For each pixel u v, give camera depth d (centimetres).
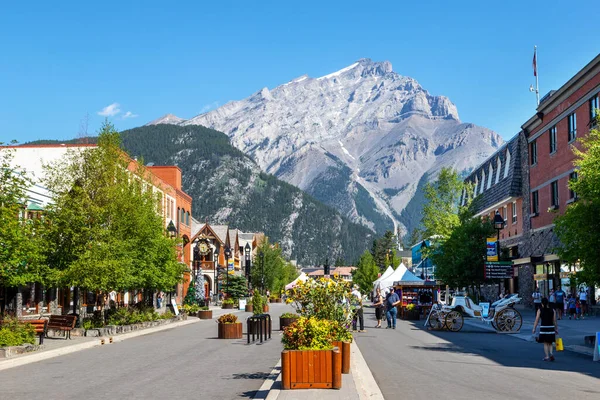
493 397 1270
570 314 4047
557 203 4675
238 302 7169
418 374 1617
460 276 4847
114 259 3189
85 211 3206
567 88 4309
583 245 2336
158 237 3947
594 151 2523
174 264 4275
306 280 1934
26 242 2436
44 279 3039
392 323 3603
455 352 2203
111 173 3469
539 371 1694
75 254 3103
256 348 2448
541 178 5022
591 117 4006
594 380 1524
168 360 2038
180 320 4569
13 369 1862
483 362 1903
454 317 3319
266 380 1468
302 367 1284
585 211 2356
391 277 5541
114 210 3381
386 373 1636
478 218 5038
